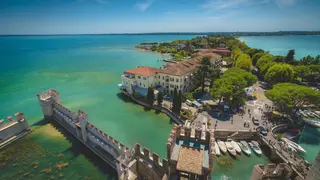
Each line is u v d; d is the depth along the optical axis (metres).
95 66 150.75
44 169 40.09
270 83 88.75
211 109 64.19
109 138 41.94
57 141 49.47
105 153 42.97
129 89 80.50
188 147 20.20
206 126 53.25
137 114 66.69
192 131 22.02
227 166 42.41
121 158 31.03
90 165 41.16
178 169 18.03
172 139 20.16
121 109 70.75
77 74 123.19
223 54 163.50
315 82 92.31
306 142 49.84
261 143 48.88
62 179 37.72
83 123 45.88
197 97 75.62
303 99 53.56
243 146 47.72
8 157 43.62
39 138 50.75
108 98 81.38
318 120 59.66
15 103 75.06
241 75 73.12
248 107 66.62
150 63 166.25
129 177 24.83
